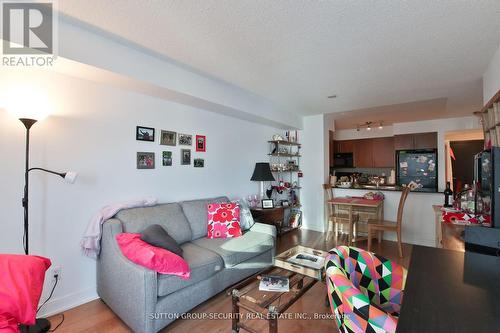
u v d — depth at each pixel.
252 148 4.36
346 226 4.74
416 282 0.97
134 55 2.25
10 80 1.92
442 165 5.39
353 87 3.28
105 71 2.08
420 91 3.45
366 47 2.21
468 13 1.72
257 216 3.90
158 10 1.69
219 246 2.59
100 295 2.29
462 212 2.49
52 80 2.12
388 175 6.73
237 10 1.69
